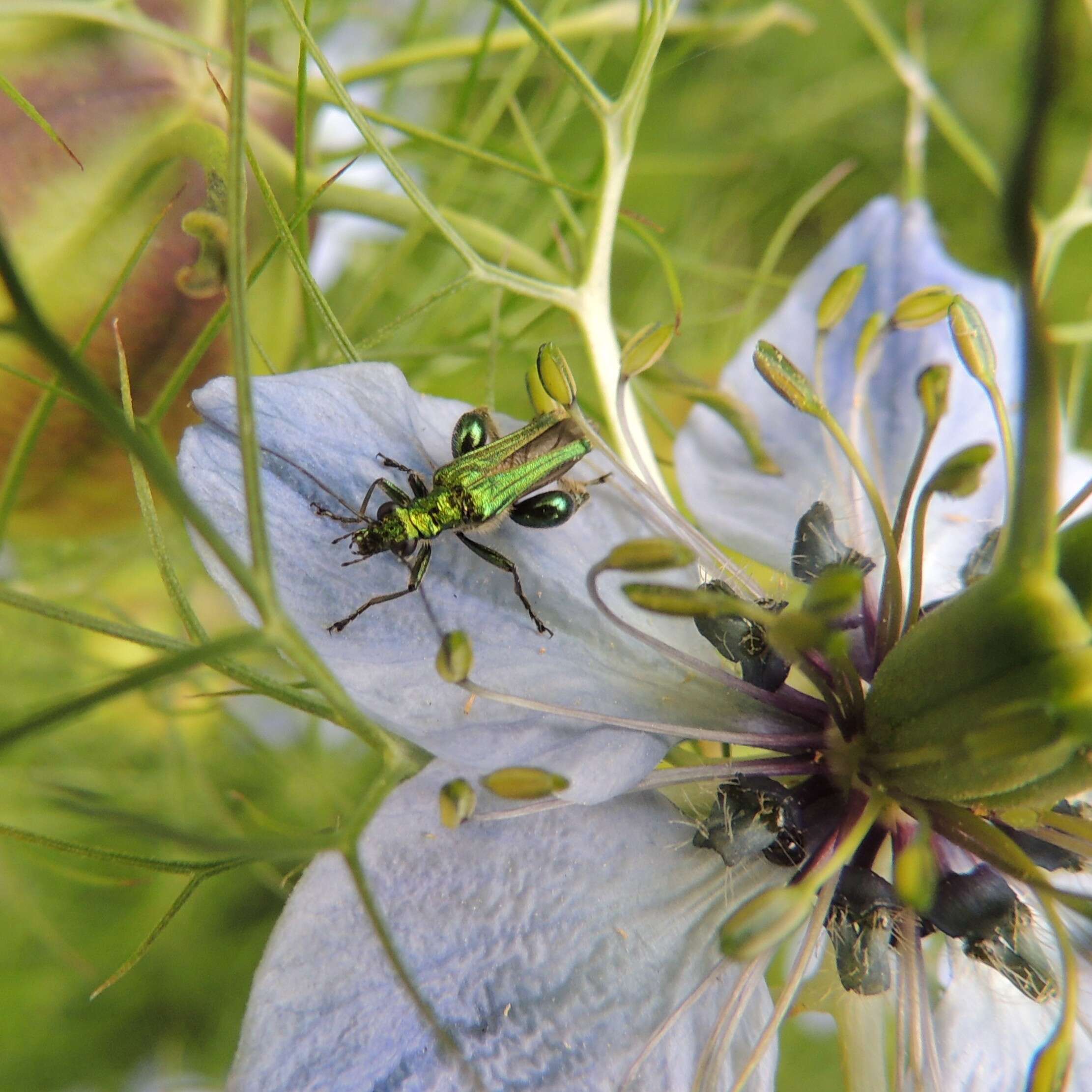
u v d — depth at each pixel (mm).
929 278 66
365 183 82
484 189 86
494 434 55
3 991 93
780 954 63
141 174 59
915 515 52
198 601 88
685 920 50
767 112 114
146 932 94
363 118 54
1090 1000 54
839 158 115
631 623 54
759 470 64
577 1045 47
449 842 46
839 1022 54
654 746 49
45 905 92
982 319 52
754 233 116
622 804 51
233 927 96
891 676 47
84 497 65
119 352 50
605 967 48
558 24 81
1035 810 48
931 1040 51
